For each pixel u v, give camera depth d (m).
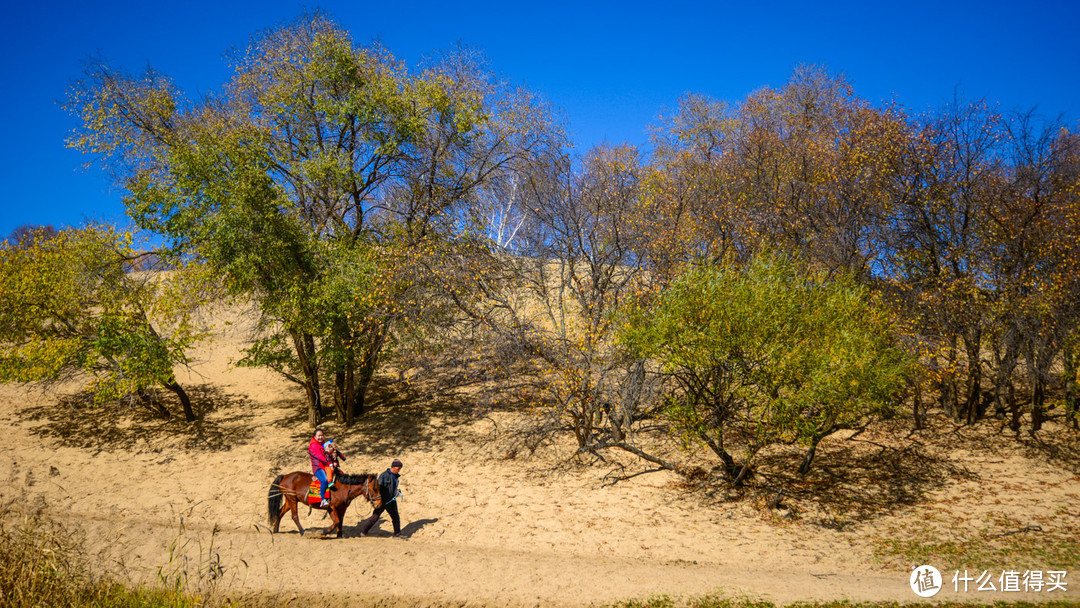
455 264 17.05
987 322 15.91
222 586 9.44
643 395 16.59
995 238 16.34
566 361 15.55
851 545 12.02
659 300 13.98
